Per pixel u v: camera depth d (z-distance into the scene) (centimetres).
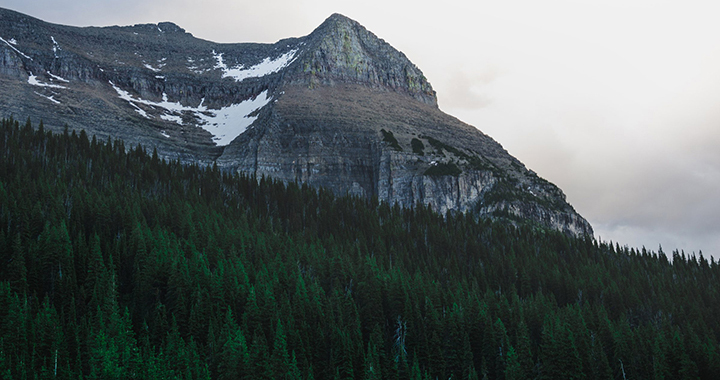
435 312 11606
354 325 11012
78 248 11544
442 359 10806
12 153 16038
